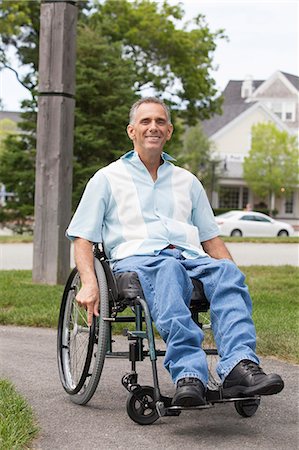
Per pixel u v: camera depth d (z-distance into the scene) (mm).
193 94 31203
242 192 48281
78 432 3512
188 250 3916
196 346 3416
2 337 5797
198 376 3309
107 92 25328
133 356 3645
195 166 42656
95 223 3945
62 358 4215
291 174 43688
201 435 3479
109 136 25578
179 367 3344
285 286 9000
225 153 49094
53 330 6145
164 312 3438
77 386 3895
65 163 8438
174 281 3480
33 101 25797
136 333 3574
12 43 28281
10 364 4887
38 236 8500
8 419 3381
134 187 4012
